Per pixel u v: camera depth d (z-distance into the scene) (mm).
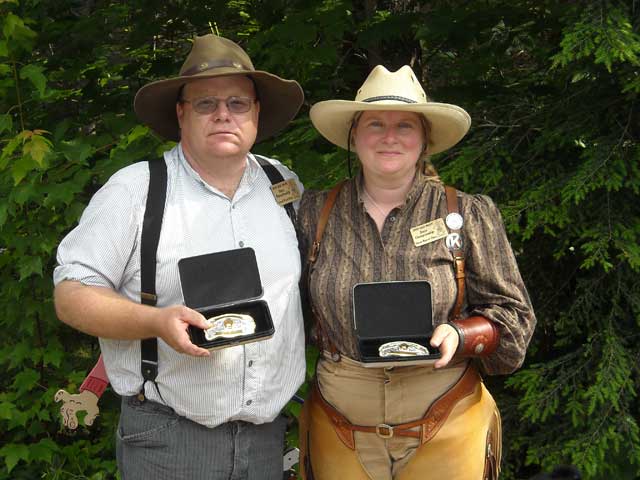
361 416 2281
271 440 2336
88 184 3738
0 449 3742
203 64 2203
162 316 1936
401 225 2264
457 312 2260
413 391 2254
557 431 3469
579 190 3021
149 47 4621
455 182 3494
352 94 4164
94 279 2121
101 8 4359
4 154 3268
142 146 3430
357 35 4035
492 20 3758
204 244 2182
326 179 3395
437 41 3998
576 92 3412
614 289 3387
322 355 2395
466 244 2250
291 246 2314
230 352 2146
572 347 3666
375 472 2297
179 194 2201
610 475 3262
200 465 2197
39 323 3830
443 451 2254
